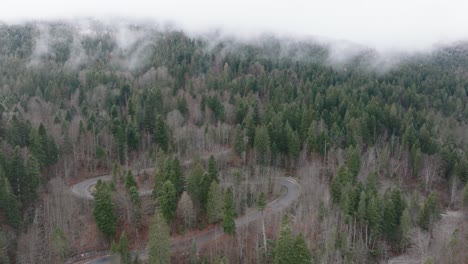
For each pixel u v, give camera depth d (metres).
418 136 132.88
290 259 70.06
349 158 113.25
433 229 88.38
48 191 102.69
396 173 125.25
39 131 110.31
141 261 82.62
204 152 126.56
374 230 87.81
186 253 84.75
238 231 89.94
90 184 112.00
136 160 123.00
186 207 88.69
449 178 119.75
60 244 81.31
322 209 91.19
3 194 83.25
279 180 114.69
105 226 86.00
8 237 82.31
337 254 81.75
